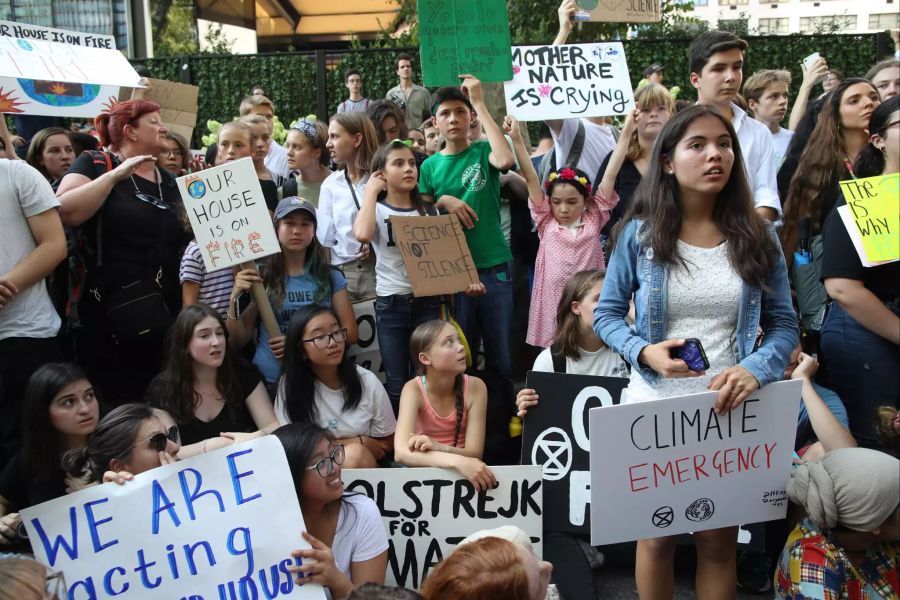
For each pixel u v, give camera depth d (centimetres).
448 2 459
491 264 462
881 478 245
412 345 377
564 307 387
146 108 427
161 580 266
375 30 1712
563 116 482
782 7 3042
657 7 536
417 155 560
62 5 1254
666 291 253
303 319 382
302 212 424
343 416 392
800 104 662
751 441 260
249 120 537
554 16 1115
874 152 345
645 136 473
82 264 415
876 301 309
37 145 529
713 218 253
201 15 1373
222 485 273
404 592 206
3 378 360
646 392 266
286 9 1680
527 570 208
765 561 346
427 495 344
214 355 375
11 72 468
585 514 358
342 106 1032
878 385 322
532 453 364
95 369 424
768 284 253
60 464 334
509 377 468
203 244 402
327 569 269
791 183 411
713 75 430
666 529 263
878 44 1072
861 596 259
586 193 457
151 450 295
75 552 264
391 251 445
